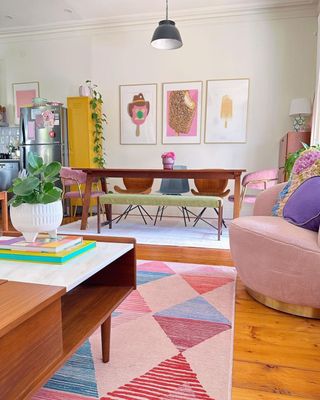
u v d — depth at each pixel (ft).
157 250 9.53
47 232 4.09
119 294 4.06
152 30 16.35
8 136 18.98
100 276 4.36
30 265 3.36
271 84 15.39
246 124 15.83
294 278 5.10
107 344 3.92
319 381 3.67
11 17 16.10
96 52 17.12
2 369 1.91
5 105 18.74
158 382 3.59
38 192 3.71
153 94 16.70
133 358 4.05
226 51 15.66
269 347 4.36
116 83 17.07
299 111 13.89
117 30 16.69
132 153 17.29
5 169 17.33
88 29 16.96
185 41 16.05
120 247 4.11
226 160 16.22
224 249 9.64
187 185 15.46
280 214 6.59
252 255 5.63
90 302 3.82
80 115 16.29
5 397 1.93
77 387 3.50
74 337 2.99
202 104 16.21
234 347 4.35
